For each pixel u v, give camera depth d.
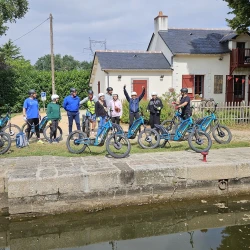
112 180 6.58
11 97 24.12
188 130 9.05
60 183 6.29
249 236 5.57
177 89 21.48
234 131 12.50
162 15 23.80
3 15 21.25
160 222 6.28
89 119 10.90
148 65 21.23
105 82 20.48
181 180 6.99
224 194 7.27
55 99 10.09
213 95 22.27
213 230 5.86
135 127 9.30
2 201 6.34
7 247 5.50
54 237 5.81
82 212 6.44
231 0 16.25
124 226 6.16
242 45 22.38
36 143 9.97
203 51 21.61
